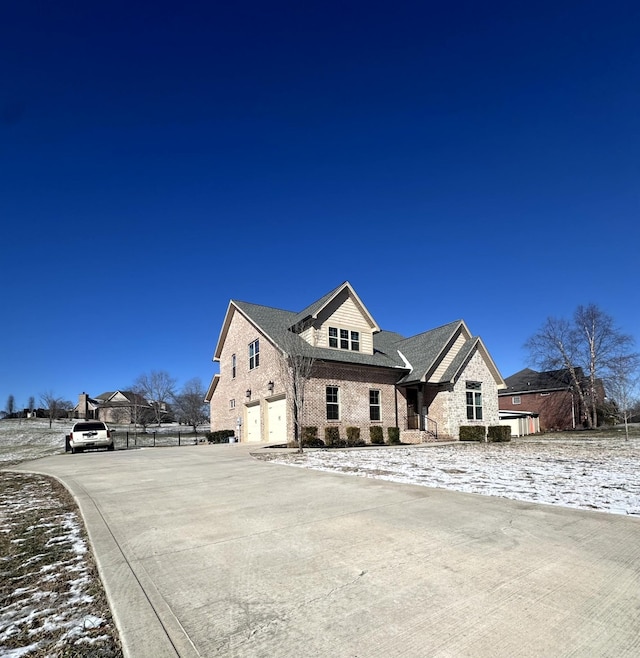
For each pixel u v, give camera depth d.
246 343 24.86
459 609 3.34
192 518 6.20
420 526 5.51
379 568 4.16
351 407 21.64
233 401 26.50
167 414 67.94
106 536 5.38
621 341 37.88
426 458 13.32
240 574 4.09
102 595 3.78
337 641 2.95
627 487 7.87
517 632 3.02
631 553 4.46
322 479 9.23
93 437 20.56
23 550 5.04
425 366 23.48
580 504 6.57
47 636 3.11
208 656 2.80
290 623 3.19
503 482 8.59
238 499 7.43
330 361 20.66
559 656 2.76
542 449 16.67
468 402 24.42
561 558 4.34
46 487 9.56
